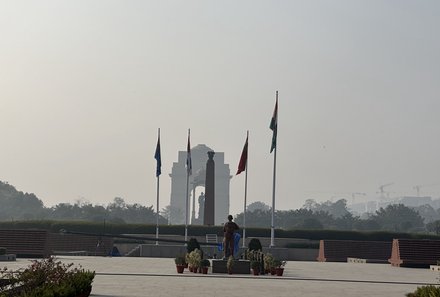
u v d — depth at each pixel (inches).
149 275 1492.4
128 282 1268.5
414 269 2284.7
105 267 1813.5
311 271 1908.2
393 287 1311.5
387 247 3174.2
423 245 2501.2
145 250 3051.2
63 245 3277.6
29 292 709.3
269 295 1047.6
